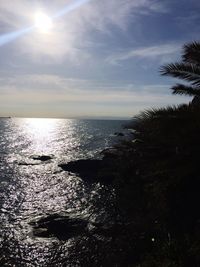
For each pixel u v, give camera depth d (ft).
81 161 197.06
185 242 49.19
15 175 187.62
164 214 68.49
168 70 54.44
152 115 55.62
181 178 53.78
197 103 55.98
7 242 87.10
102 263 74.13
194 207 58.65
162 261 46.29
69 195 138.10
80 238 87.61
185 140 52.11
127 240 79.97
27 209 117.29
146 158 64.18
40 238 89.30
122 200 109.70
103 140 459.73
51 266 75.15
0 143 417.08
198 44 52.49
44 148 364.38
